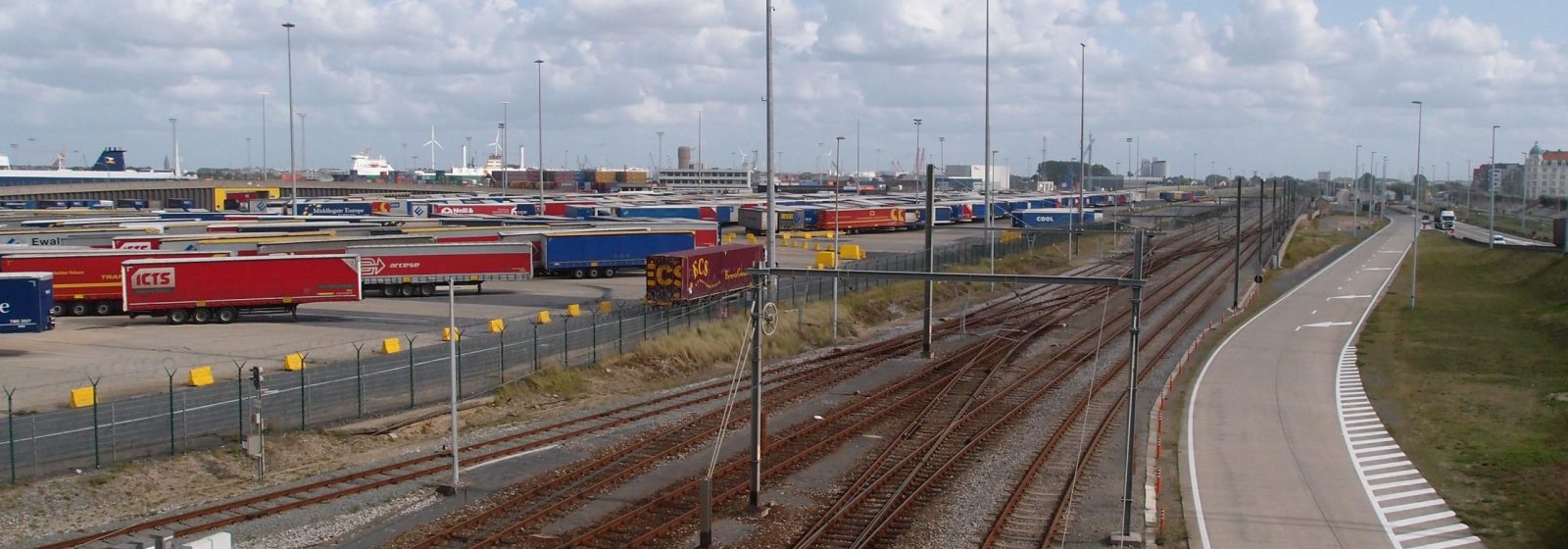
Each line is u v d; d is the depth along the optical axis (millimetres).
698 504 30531
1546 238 139625
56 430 35281
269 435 35781
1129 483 27875
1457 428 40719
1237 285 75500
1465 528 29297
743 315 61656
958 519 29750
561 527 28516
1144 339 61969
